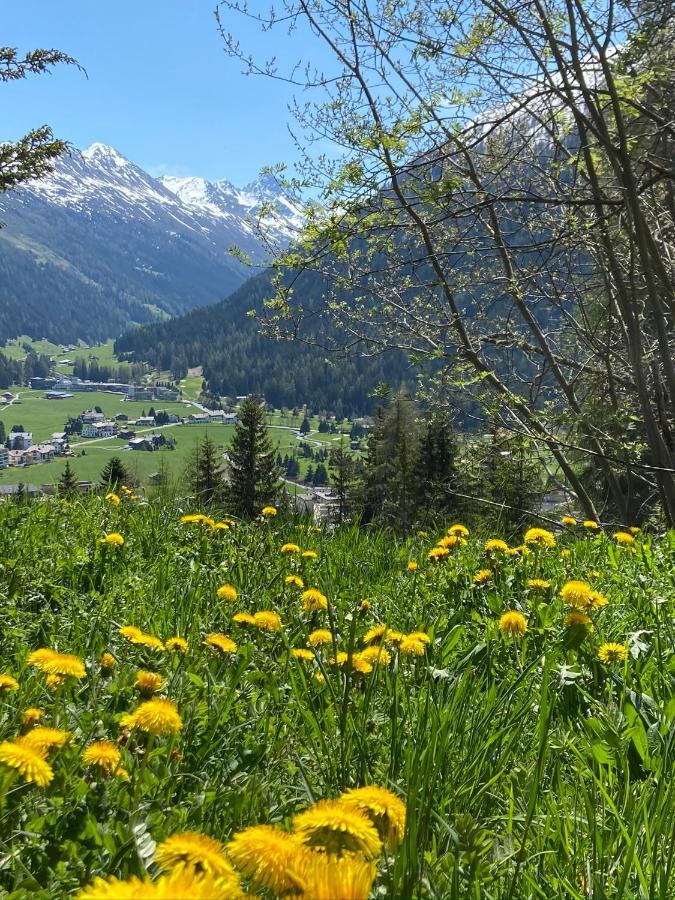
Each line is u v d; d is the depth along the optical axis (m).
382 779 2.14
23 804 1.77
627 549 5.84
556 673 2.93
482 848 1.72
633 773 2.31
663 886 1.58
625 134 9.05
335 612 3.99
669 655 3.35
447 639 3.42
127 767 2.00
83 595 4.29
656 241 11.14
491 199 9.02
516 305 11.99
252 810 1.93
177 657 3.05
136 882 0.62
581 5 8.59
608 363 12.17
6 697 2.48
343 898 0.85
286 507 6.98
